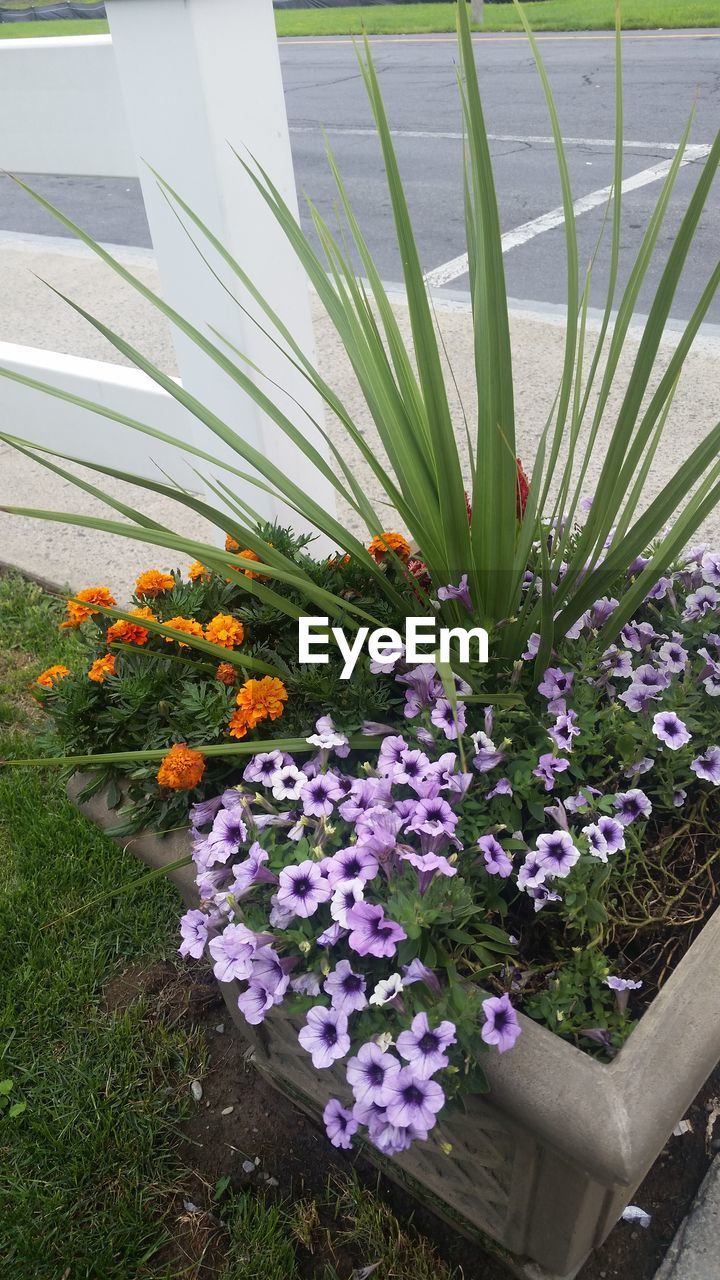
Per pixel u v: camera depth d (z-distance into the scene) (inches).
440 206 239.1
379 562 70.0
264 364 88.4
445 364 158.4
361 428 147.5
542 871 47.7
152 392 97.7
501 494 55.2
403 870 48.5
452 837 48.7
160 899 83.9
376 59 420.8
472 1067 43.0
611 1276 60.2
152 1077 72.4
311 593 53.6
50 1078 72.3
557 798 54.3
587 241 205.5
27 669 109.9
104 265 223.8
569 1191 47.3
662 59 355.3
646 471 58.4
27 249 239.8
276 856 50.6
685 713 56.4
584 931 51.6
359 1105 42.1
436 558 61.9
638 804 53.2
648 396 144.9
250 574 68.5
